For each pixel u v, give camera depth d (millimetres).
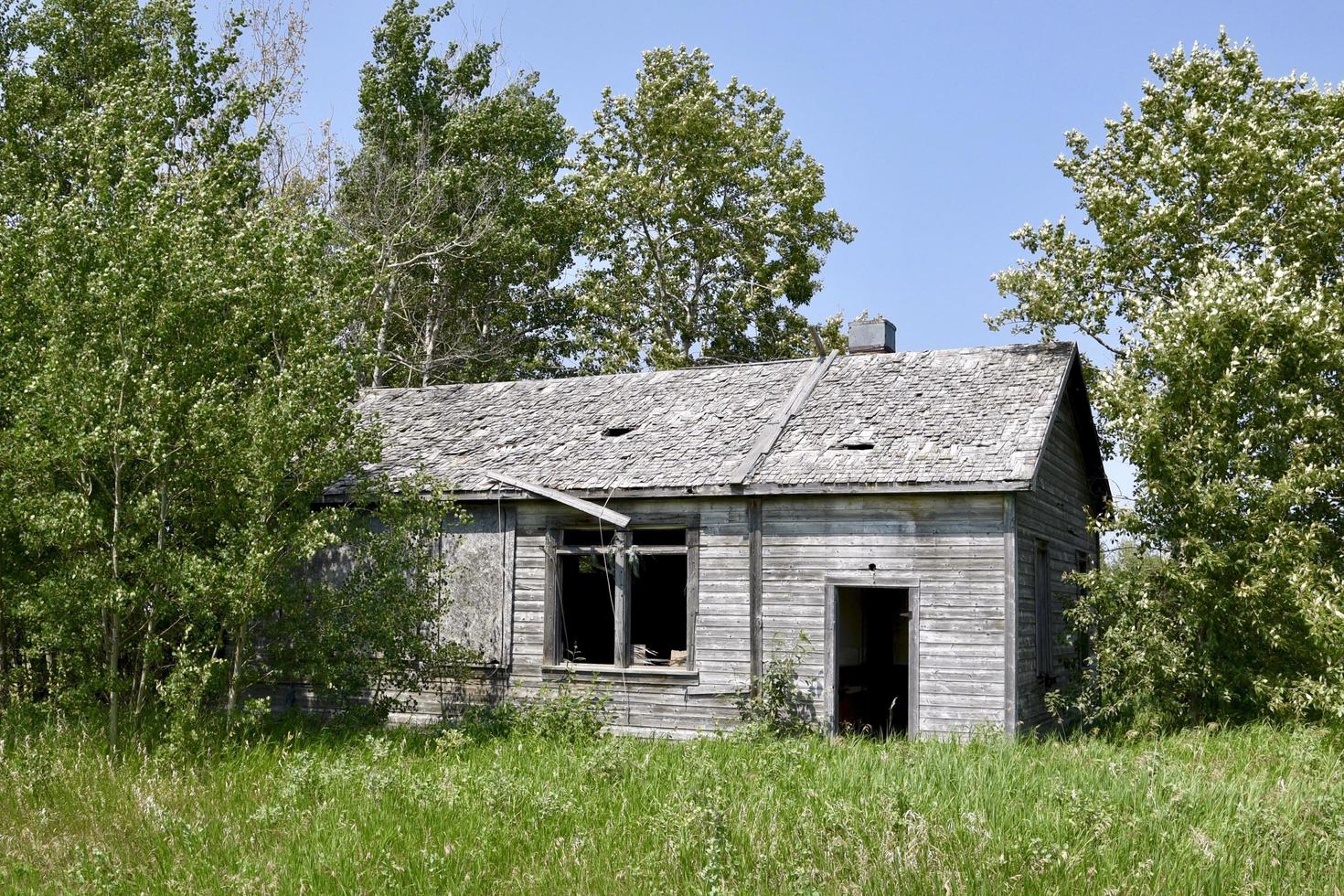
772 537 16953
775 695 16188
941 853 8547
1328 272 22500
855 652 19703
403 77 38219
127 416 14172
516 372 39938
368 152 37625
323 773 11914
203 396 14484
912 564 16125
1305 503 16344
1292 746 13672
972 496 15930
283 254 15953
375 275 18375
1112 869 8266
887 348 21531
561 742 14977
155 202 15336
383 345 35562
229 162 20906
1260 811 9477
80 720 14727
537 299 40438
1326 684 15633
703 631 17203
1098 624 16906
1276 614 15953
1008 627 15523
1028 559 16688
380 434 16547
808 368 20391
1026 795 10453
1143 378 18453
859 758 12469
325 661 15867
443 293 38250
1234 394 16453
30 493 14555
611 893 8102
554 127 41438
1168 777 10969
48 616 14430
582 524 18062
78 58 25688
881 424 17609
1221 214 23203
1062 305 24531
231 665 16422
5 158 20953
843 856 8672
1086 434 20672
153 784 11672
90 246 14562
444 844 9328
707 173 37656
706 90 37844
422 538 16938
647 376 21953
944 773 11242
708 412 19609
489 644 18406
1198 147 23500
